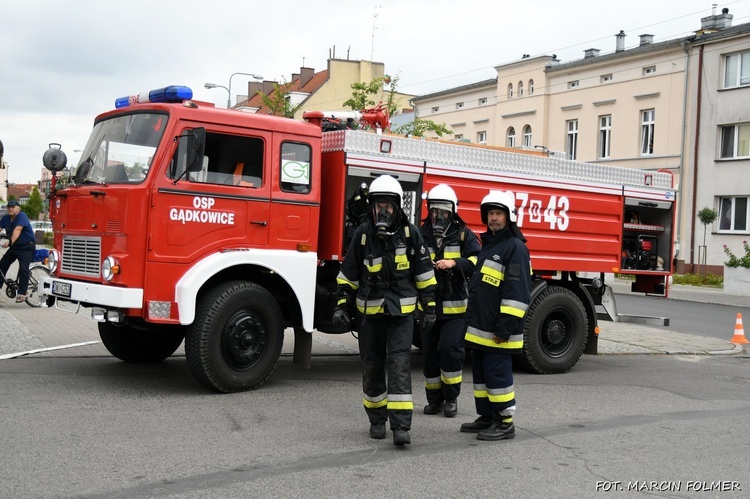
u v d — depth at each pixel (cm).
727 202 3047
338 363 957
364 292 578
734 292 2484
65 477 476
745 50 2956
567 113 3709
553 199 973
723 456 575
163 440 566
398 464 530
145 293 696
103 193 722
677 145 3197
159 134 714
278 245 767
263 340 750
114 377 792
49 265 796
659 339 1326
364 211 799
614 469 534
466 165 897
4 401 663
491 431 603
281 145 772
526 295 595
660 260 1103
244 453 543
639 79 3353
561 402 763
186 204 715
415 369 947
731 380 934
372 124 921
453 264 651
